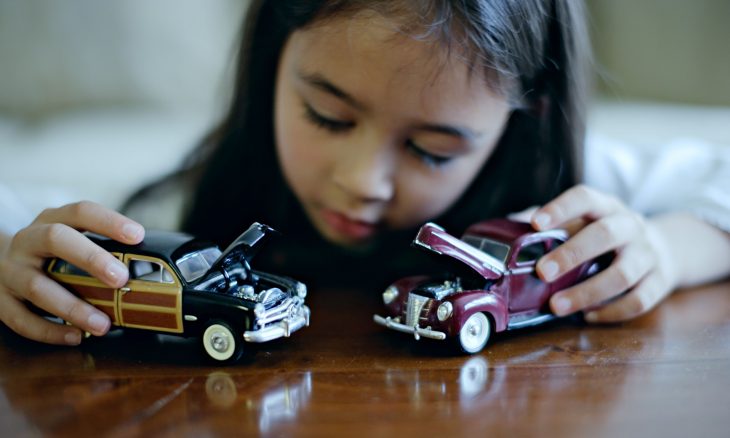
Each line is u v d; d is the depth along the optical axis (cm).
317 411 35
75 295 40
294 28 47
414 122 45
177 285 39
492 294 41
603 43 91
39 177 72
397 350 41
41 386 37
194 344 41
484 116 45
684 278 49
